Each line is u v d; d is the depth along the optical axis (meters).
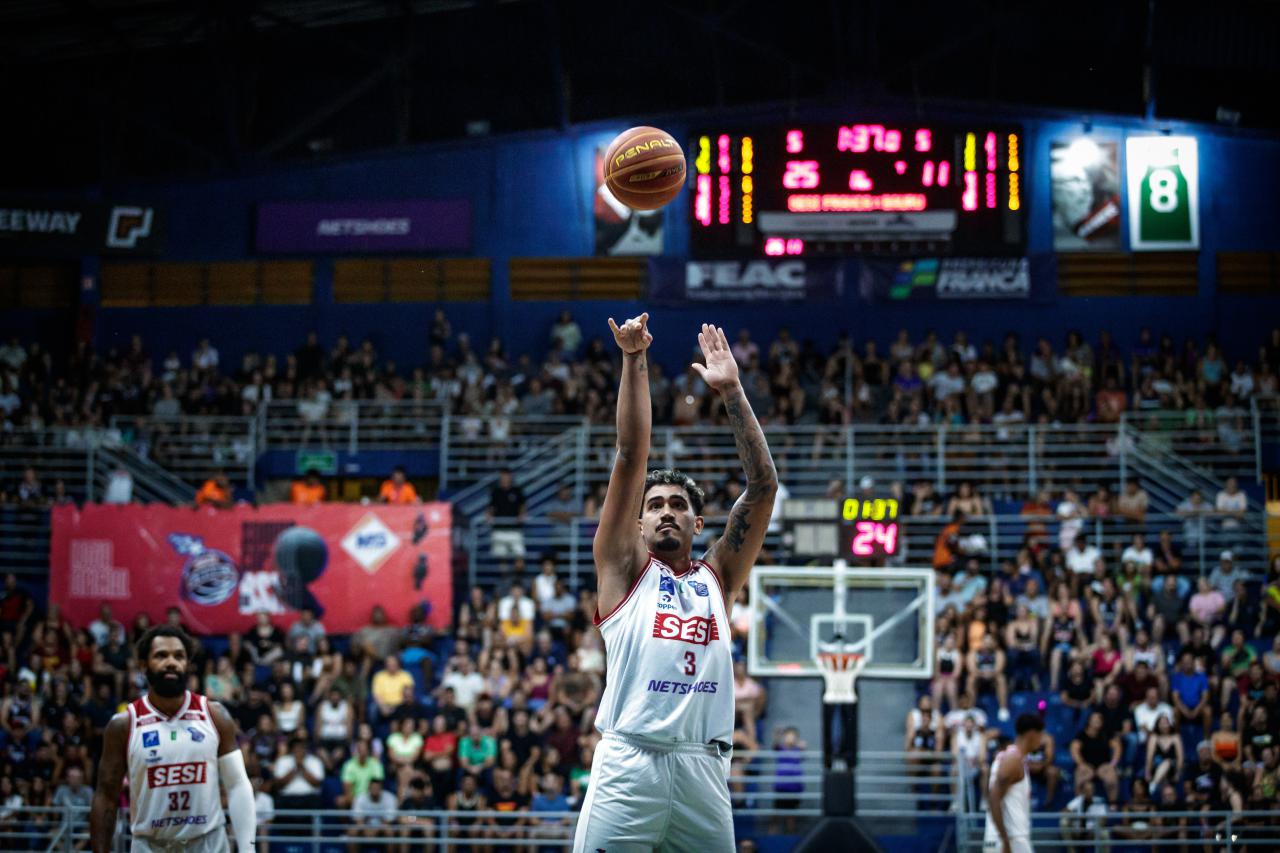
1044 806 18.08
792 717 20.47
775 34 28.72
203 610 22.88
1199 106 29.19
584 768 18.17
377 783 18.08
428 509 22.95
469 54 29.42
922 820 18.17
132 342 29.98
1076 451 25.50
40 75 29.27
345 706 19.34
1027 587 20.92
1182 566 22.48
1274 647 20.12
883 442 25.69
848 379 26.62
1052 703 19.86
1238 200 29.17
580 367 27.52
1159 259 29.14
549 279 29.78
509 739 18.53
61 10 26.91
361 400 27.22
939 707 19.47
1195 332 29.03
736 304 29.34
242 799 8.26
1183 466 25.50
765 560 23.48
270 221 30.11
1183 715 19.31
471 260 29.97
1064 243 29.14
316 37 28.92
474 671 20.14
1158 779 18.06
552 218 29.86
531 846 17.59
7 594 22.72
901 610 16.55
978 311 29.11
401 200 30.02
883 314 29.19
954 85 29.03
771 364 27.00
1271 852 17.34
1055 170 29.20
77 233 29.53
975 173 25.48
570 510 24.55
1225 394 26.36
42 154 29.89
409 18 28.78
